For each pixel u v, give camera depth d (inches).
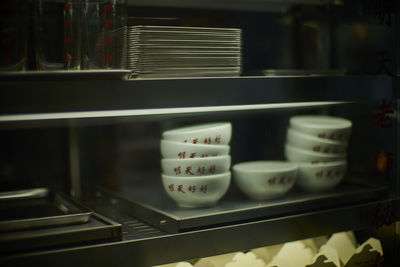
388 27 44.8
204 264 36.5
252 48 54.6
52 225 31.8
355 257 40.6
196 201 38.1
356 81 40.8
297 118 47.2
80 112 31.9
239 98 35.1
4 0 31.0
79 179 49.0
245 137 52.7
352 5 49.3
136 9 46.2
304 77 38.0
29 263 28.7
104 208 43.1
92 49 34.6
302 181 43.5
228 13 52.7
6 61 31.4
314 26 54.2
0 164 47.7
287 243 39.5
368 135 46.9
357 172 48.4
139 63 35.5
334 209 40.8
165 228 35.1
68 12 35.1
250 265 36.5
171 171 38.2
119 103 31.1
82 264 30.3
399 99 43.7
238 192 44.4
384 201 43.4
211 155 38.2
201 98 33.8
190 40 36.9
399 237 44.9
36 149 49.3
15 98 28.3
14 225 30.6
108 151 52.7
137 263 32.2
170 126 54.8
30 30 40.3
